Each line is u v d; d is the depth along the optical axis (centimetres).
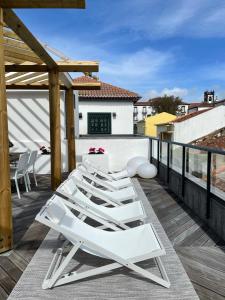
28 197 611
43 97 981
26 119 991
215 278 295
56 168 658
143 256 274
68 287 279
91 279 293
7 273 306
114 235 328
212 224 430
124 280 291
